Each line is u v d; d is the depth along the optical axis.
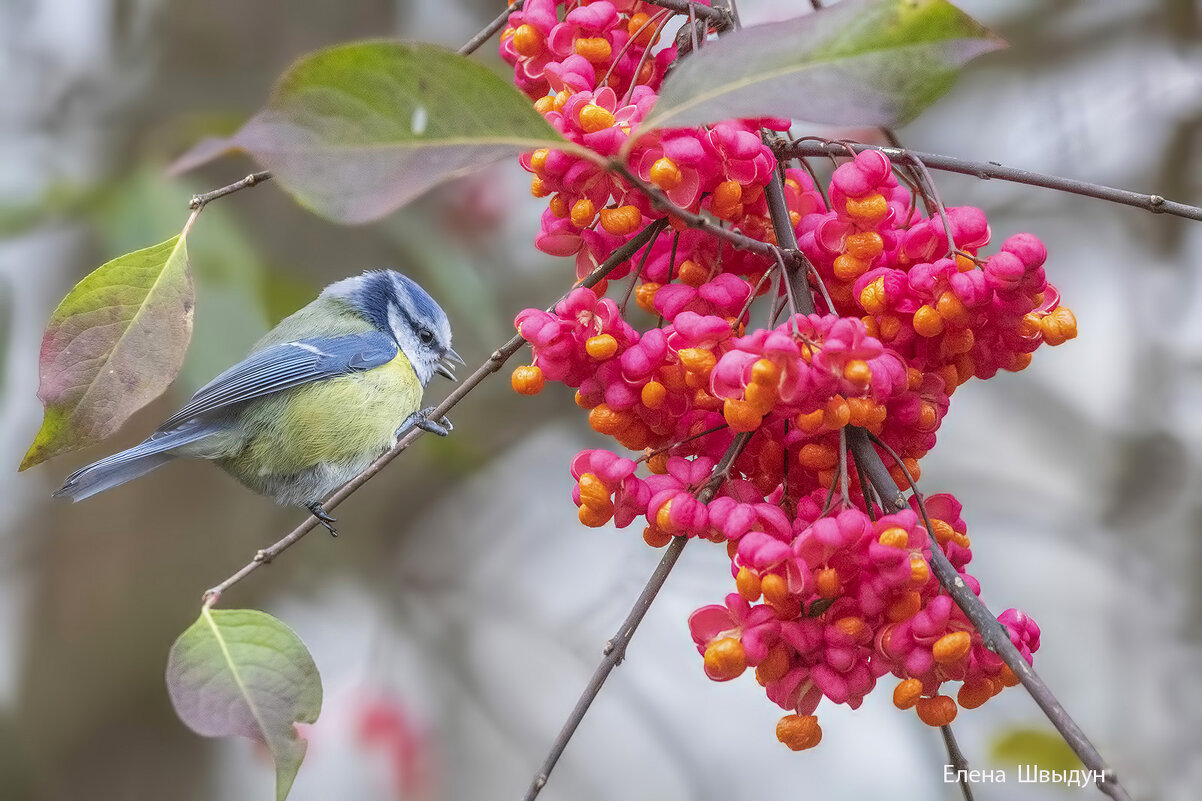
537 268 12.05
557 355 4.36
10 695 10.90
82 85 10.85
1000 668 4.10
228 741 11.27
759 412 3.86
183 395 9.92
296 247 11.54
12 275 10.91
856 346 3.78
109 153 10.49
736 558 4.17
